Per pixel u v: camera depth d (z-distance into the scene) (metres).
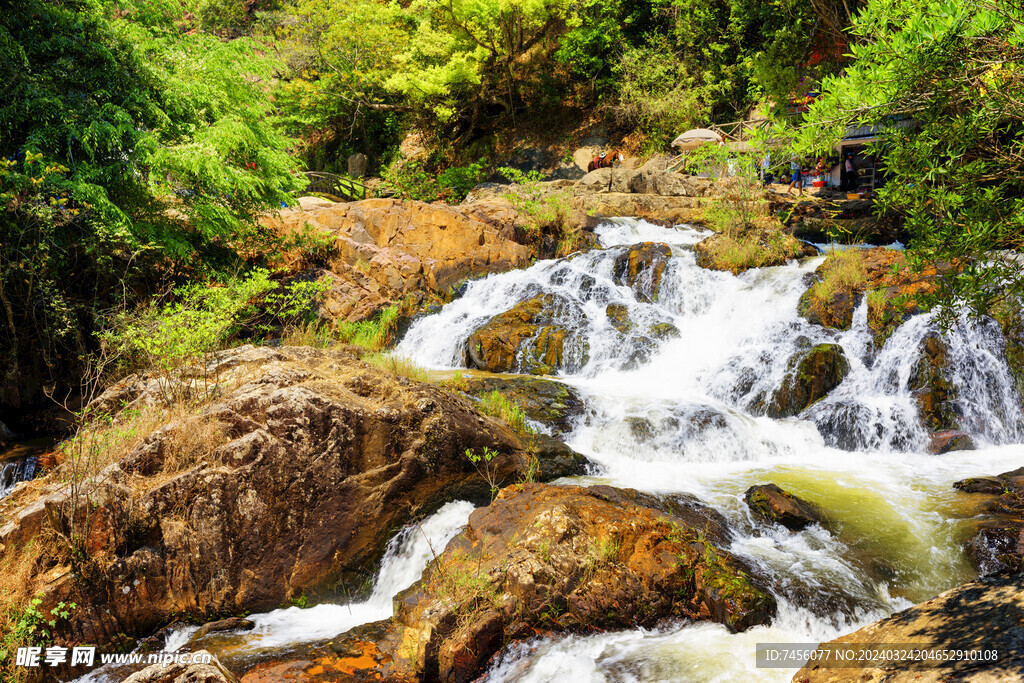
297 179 15.27
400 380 8.44
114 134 11.52
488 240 17.11
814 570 6.36
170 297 13.50
